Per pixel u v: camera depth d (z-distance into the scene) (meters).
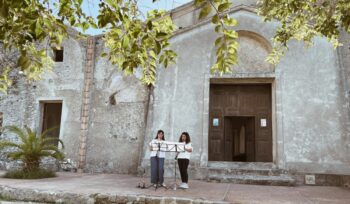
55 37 3.59
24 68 3.16
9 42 3.41
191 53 10.12
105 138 10.71
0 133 11.63
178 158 7.13
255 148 9.87
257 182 8.12
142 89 10.80
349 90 9.04
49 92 11.66
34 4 3.02
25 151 8.77
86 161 10.65
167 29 3.79
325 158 8.53
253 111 10.15
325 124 8.80
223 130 10.12
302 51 9.50
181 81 9.92
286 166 8.61
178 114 9.64
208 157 9.88
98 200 5.71
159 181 7.06
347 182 8.10
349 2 5.64
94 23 3.79
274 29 9.92
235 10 10.29
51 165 10.84
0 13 2.40
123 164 10.32
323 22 6.15
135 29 3.23
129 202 5.61
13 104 11.86
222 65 3.10
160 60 3.49
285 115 9.06
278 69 9.49
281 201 5.63
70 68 11.68
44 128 11.91
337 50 9.36
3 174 9.27
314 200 5.86
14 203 5.54
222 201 5.39
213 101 10.38
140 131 10.45
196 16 11.66
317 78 9.22
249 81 9.97
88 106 11.07
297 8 6.17
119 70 11.20
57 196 5.86
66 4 3.35
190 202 5.41
